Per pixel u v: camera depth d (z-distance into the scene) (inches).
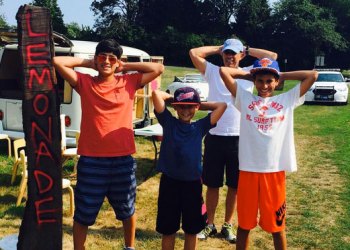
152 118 374.3
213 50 165.2
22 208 191.2
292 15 2137.1
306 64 2224.4
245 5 2267.5
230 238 166.6
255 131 130.7
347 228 180.2
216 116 135.6
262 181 131.1
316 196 222.2
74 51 259.9
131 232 140.4
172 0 2378.2
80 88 128.7
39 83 118.7
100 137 128.0
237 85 135.0
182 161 130.5
